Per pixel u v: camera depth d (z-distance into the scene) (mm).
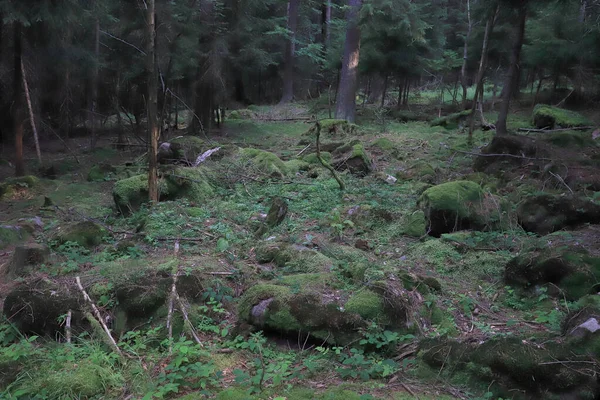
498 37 18078
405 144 14102
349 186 9281
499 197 7188
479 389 3510
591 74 16203
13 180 10523
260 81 28750
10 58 12328
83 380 3525
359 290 4449
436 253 6020
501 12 11461
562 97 18078
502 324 4559
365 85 25500
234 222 7168
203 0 15156
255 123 19359
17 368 3812
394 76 21344
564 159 9078
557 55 15555
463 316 4707
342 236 6582
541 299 4871
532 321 4566
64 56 12086
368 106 22109
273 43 27047
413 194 8883
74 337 4309
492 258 5758
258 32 18219
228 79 17812
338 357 3908
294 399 3309
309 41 29234
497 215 6738
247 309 4371
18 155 11656
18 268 5637
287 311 4180
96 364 3729
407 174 10195
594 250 5469
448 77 24297
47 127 15430
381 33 18797
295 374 3682
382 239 6637
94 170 11648
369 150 12734
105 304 4594
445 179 9867
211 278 5020
